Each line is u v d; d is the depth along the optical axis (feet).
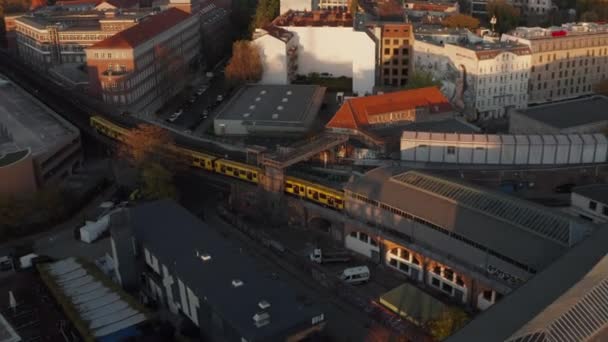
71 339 411.95
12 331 413.80
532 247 414.82
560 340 308.81
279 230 562.66
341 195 525.75
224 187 639.76
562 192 614.75
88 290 454.40
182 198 626.23
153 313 428.15
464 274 442.50
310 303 388.98
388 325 419.95
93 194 640.58
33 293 468.34
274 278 417.90
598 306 333.21
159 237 470.39
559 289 350.02
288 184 565.12
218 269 424.05
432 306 428.56
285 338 362.33
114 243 465.06
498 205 456.04
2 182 582.76
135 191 615.16
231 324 365.81
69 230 578.66
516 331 315.17
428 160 641.81
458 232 447.01
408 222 479.00
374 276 487.61
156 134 623.36
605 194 533.96
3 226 561.43
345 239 529.04
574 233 414.00
